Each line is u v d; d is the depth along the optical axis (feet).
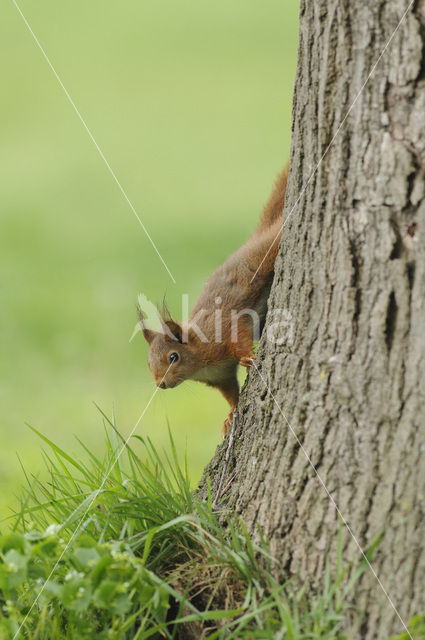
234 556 19.69
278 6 115.24
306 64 20.62
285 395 20.83
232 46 102.37
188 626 19.84
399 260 18.65
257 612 17.97
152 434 39.58
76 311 54.85
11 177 75.00
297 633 17.60
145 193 71.31
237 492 21.91
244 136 77.92
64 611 19.98
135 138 80.48
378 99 18.89
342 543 18.89
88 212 68.08
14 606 19.04
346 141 19.44
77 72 96.63
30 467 34.71
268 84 90.53
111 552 18.48
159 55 101.55
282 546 19.95
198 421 40.98
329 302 19.81
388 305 18.72
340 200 19.56
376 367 18.81
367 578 18.21
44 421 41.73
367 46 19.04
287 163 29.76
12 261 61.31
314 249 20.26
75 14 115.03
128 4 119.65
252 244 29.45
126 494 21.79
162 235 63.10
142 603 18.76
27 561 18.57
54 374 48.24
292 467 20.21
